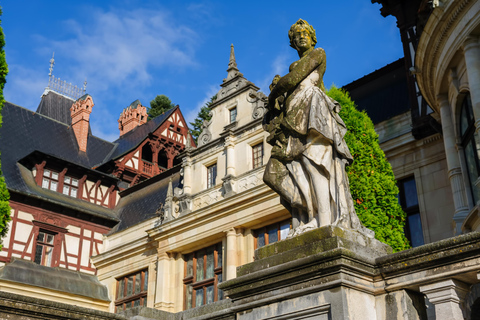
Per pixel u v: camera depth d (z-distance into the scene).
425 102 17.86
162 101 51.88
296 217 4.87
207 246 22.41
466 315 3.97
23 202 26.81
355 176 13.25
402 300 4.10
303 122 4.84
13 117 31.95
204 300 21.66
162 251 23.41
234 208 21.03
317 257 4.16
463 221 13.42
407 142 17.92
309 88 5.01
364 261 4.21
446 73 14.38
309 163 4.75
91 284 25.16
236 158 22.31
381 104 20.23
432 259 4.01
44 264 26.67
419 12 15.09
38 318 6.95
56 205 27.66
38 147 31.34
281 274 4.40
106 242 27.94
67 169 29.31
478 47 13.02
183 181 24.19
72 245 27.73
